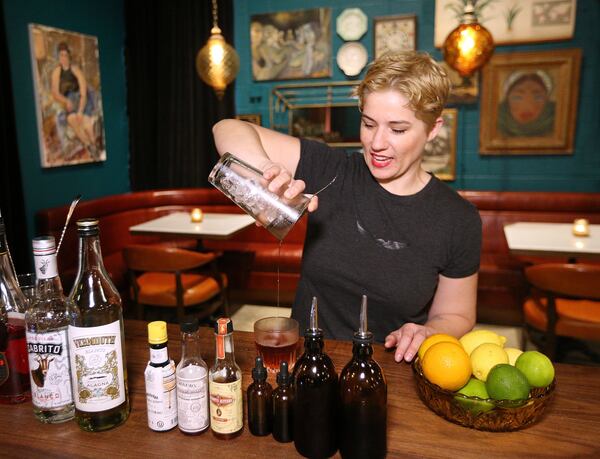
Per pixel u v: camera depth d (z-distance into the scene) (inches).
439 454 30.0
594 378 39.1
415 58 40.6
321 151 52.0
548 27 155.6
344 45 170.1
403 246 47.5
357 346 29.5
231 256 153.6
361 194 49.0
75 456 30.3
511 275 137.6
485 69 161.9
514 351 35.0
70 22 154.5
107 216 157.1
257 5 175.9
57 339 32.9
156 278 129.2
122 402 32.7
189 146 180.1
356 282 48.6
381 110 41.1
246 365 40.8
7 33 131.6
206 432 32.4
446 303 49.6
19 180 129.0
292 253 150.7
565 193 151.5
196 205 173.6
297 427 29.8
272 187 36.0
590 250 100.5
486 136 165.6
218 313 148.3
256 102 182.1
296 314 52.1
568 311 99.8
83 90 159.3
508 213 154.7
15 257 129.2
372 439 28.6
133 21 177.2
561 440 31.3
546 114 160.2
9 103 125.5
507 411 30.9
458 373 31.6
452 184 171.5
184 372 31.6
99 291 32.6
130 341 45.8
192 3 171.6
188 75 176.2
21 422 33.9
